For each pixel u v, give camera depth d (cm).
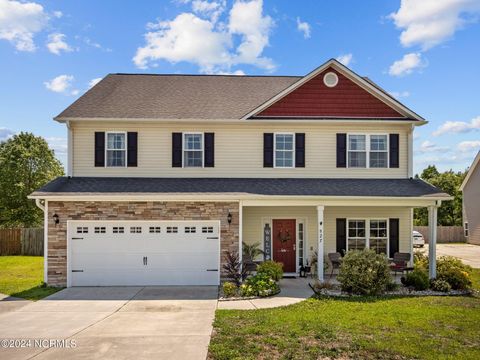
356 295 1255
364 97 1670
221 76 2009
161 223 1447
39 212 3362
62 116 1585
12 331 905
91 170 1617
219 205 1459
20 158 3306
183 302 1184
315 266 1653
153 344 812
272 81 1975
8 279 1569
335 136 1680
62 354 758
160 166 1636
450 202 4244
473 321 966
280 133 1667
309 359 730
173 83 1920
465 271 1430
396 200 1450
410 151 1681
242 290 1265
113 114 1616
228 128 1656
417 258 1681
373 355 750
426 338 843
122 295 1280
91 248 1431
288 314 1031
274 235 1681
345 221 1688
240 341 823
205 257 1452
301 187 1545
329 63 1653
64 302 1188
